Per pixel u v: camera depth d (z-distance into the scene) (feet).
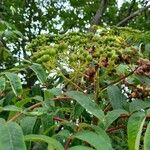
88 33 1.34
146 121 1.17
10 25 2.24
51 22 8.79
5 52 2.01
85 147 0.89
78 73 1.31
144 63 1.35
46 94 1.20
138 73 1.35
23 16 8.30
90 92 1.33
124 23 5.25
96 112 1.02
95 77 1.28
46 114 1.09
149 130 0.92
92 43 1.31
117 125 1.28
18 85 1.11
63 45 1.29
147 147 0.90
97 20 4.74
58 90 1.16
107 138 1.00
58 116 1.23
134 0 6.98
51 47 1.31
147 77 1.36
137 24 7.11
